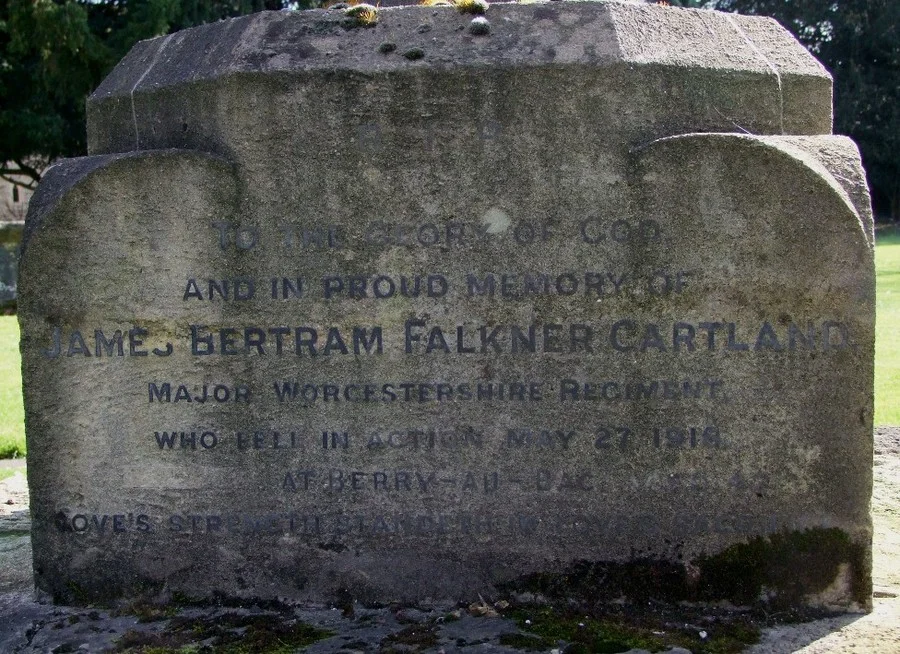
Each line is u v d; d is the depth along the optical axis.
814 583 1.25
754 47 1.29
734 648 1.18
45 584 1.31
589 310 1.25
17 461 1.95
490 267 1.25
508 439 1.27
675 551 1.26
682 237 1.24
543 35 1.25
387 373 1.27
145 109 1.31
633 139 1.24
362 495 1.28
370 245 1.26
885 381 2.58
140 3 6.53
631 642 1.19
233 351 1.28
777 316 1.24
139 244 1.27
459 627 1.23
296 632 1.23
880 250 8.30
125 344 1.28
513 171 1.25
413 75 1.24
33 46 6.43
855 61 11.24
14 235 5.22
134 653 1.20
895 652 1.17
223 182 1.26
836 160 1.25
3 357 3.35
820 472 1.25
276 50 1.26
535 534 1.27
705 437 1.26
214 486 1.29
